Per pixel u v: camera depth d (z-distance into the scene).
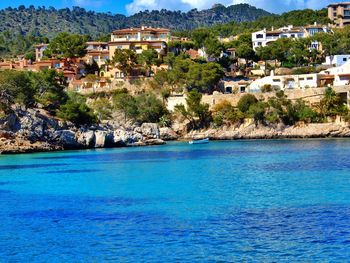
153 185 74.62
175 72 193.62
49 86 157.12
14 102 138.50
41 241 45.03
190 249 41.69
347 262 38.06
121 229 48.06
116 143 156.25
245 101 175.12
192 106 177.00
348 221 48.62
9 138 133.88
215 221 50.31
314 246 41.59
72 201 63.19
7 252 42.22
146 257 40.09
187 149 141.00
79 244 43.84
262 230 46.59
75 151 140.50
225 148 140.25
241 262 38.56
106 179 82.50
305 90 173.38
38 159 118.19
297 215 51.91
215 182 76.38
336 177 77.81
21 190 72.94
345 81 180.12
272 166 94.81
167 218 51.97
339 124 166.50
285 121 171.50
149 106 180.75
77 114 151.75
